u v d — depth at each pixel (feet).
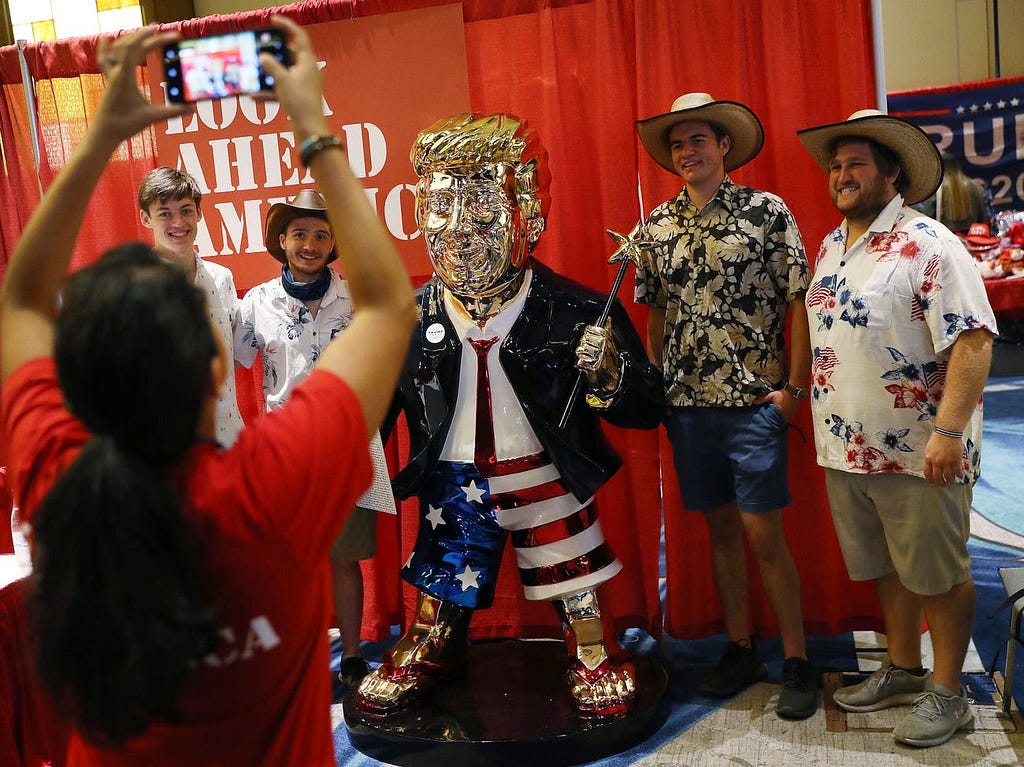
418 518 11.19
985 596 12.06
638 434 10.87
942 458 8.27
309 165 3.45
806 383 9.73
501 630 11.54
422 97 10.76
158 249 9.89
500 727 9.05
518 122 9.34
